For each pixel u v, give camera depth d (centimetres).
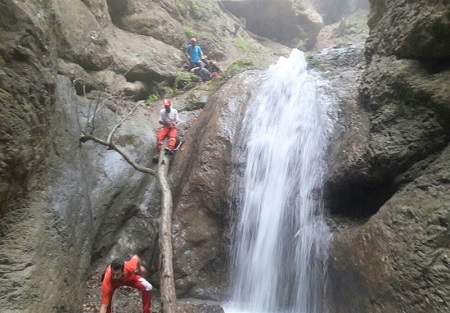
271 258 759
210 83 1232
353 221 709
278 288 737
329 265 672
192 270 791
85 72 1048
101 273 792
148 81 1276
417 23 634
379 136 673
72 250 688
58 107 806
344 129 778
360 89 779
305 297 701
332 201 740
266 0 2230
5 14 621
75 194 751
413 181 601
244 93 1002
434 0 616
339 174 710
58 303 589
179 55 1431
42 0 789
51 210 671
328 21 2792
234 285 789
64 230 681
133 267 572
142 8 1482
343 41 2331
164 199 779
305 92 908
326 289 675
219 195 844
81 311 677
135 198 893
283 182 798
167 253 677
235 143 895
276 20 2319
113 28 1324
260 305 746
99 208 827
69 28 1043
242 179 850
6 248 568
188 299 759
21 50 632
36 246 595
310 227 732
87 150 876
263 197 809
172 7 1664
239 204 834
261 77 1055
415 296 501
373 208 704
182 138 1012
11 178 591
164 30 1485
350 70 998
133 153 949
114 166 895
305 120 843
